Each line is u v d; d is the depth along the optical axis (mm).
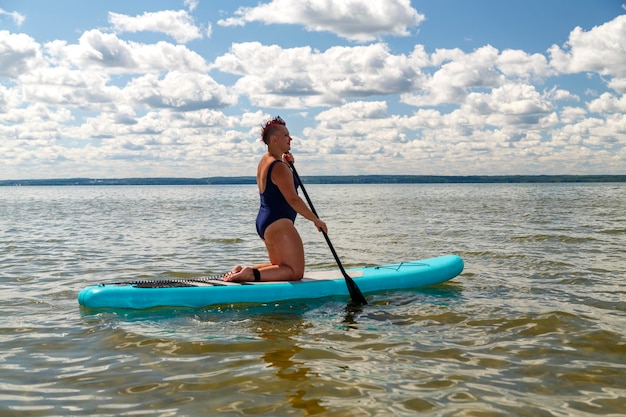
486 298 5262
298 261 5422
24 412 2672
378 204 30094
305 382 3051
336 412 2648
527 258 7898
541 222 14867
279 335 4027
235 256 8938
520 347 3703
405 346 3746
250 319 4512
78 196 61688
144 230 14133
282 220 5406
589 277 6328
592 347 3688
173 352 3623
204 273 7109
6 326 4281
